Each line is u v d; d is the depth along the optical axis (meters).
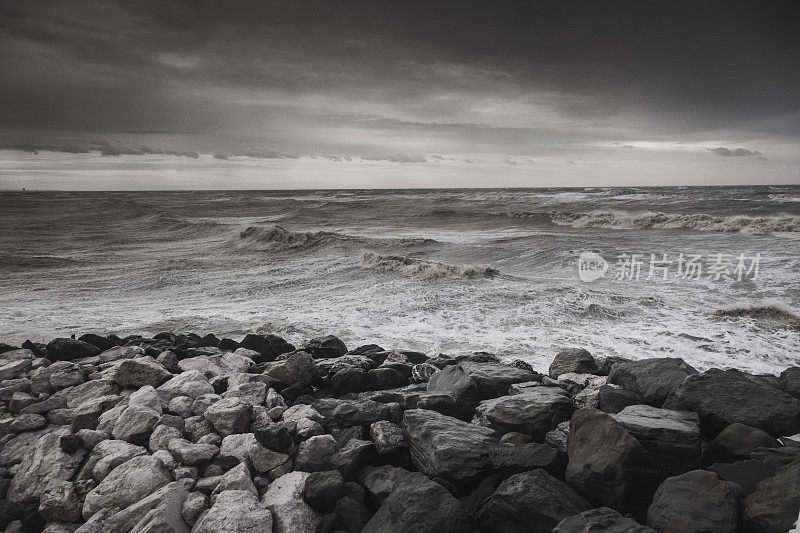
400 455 3.82
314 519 3.20
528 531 2.87
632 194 54.56
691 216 29.12
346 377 5.30
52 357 6.06
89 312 12.32
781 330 10.06
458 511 2.89
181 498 3.26
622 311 11.80
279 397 4.83
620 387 4.63
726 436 3.57
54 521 3.36
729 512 2.64
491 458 3.45
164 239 29.77
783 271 15.76
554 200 52.66
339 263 19.44
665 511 2.73
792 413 3.75
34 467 3.82
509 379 5.13
